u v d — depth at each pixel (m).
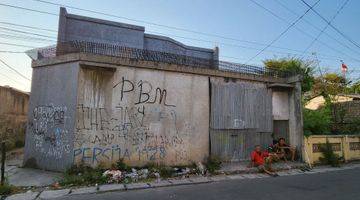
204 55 18.59
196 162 12.83
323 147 15.16
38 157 11.86
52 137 11.49
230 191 8.97
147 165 11.88
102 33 14.53
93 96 11.17
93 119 11.12
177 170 11.59
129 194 8.61
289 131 15.63
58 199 8.05
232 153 13.88
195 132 13.05
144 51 12.30
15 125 19.61
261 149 14.70
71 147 10.75
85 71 11.12
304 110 18.67
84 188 9.18
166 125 12.43
